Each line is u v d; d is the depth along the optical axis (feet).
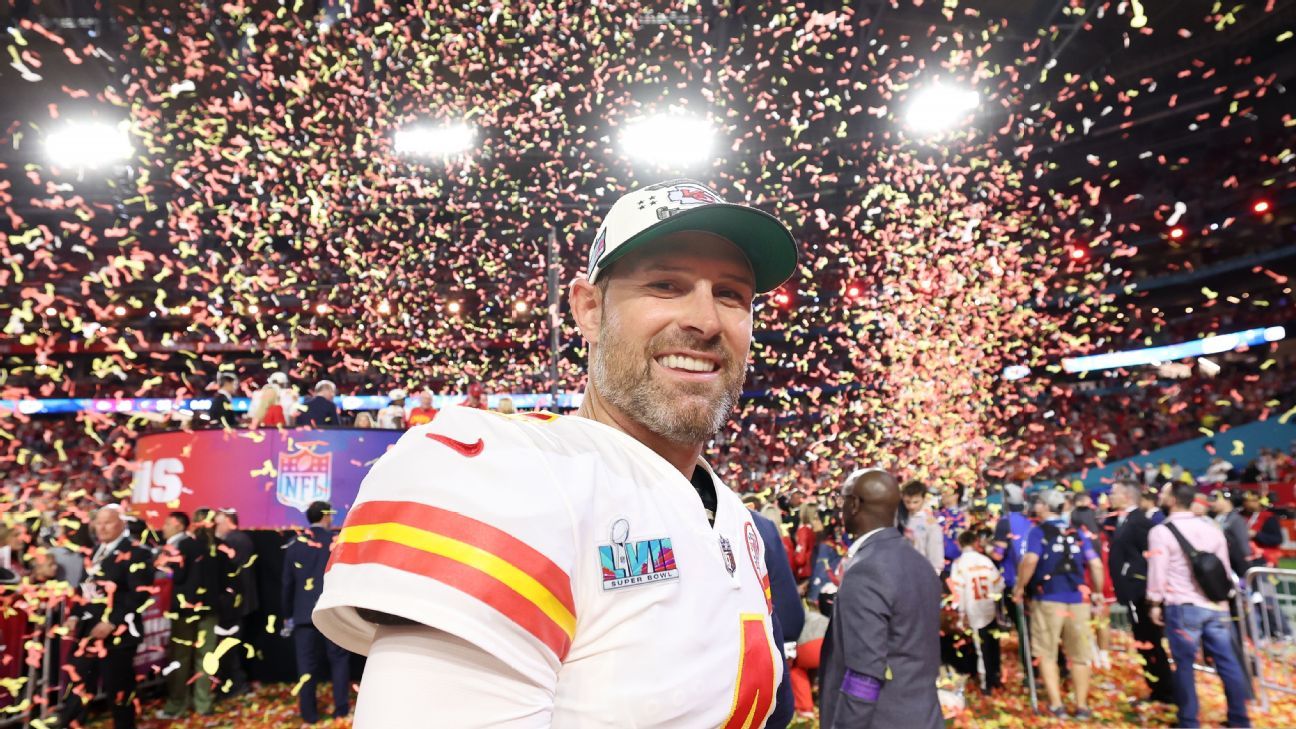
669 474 2.69
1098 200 70.69
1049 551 19.06
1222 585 17.15
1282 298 66.03
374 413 49.83
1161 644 19.45
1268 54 59.47
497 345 61.87
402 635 1.87
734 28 51.85
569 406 53.67
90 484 40.29
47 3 41.47
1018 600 19.71
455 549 1.92
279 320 57.62
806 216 68.64
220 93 48.83
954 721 18.19
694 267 2.82
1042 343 66.59
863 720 7.45
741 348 2.95
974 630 19.99
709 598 2.49
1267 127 63.72
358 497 2.19
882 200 64.13
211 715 19.65
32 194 60.44
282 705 20.30
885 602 7.66
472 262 64.44
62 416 60.18
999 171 65.57
